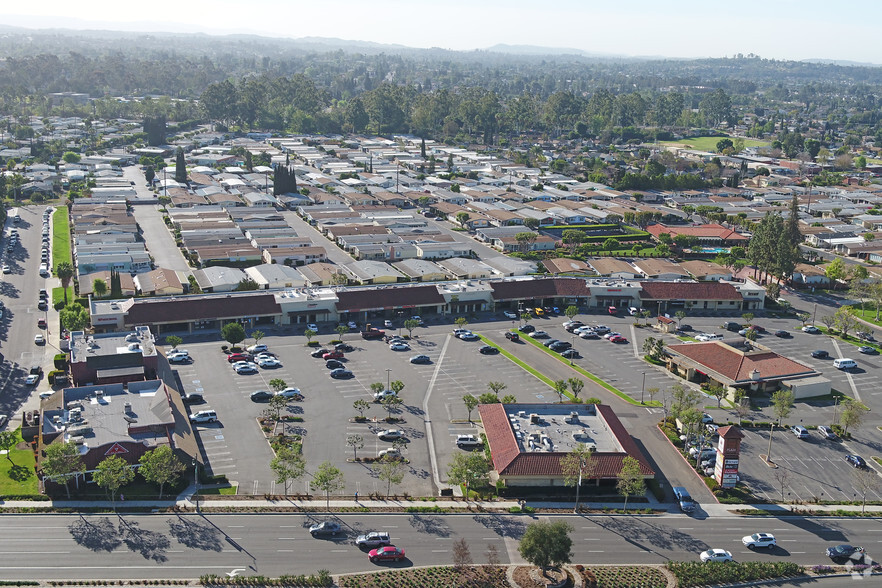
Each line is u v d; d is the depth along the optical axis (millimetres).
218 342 196000
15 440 143125
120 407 145875
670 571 111250
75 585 103062
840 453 150000
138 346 170000
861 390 181875
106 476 119875
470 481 129375
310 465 137625
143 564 108312
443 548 115188
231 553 111750
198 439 145500
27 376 172125
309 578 105625
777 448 151250
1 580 103125
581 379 181875
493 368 186500
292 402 162750
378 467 138375
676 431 155000
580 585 107250
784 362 183875
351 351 194125
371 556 110938
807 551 118125
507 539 118188
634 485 126250
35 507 120875
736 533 122250
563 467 130125
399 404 164250
